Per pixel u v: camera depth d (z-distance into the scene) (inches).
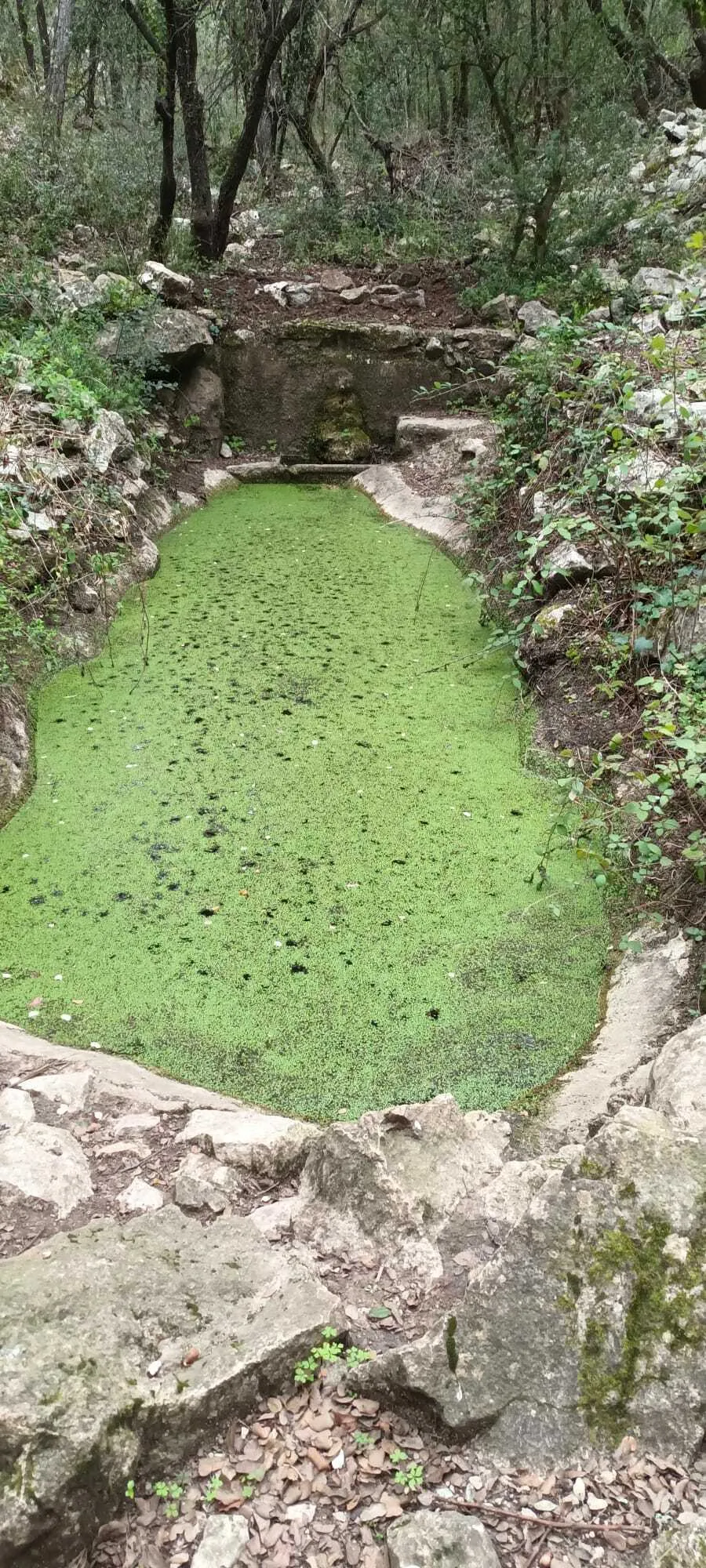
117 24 377.4
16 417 241.0
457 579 253.1
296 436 353.4
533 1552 61.5
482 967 130.1
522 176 345.1
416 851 151.5
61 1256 77.6
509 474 253.1
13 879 144.7
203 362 340.8
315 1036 119.3
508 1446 66.7
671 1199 72.3
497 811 161.3
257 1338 71.3
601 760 143.4
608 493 195.5
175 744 178.2
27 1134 94.1
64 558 219.8
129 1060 114.3
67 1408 62.2
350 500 323.0
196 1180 89.5
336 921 137.6
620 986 124.3
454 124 440.1
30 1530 58.4
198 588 246.7
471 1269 80.0
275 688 197.8
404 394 352.5
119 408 291.9
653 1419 66.5
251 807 161.0
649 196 389.7
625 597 187.9
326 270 385.1
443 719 188.1
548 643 193.2
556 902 141.4
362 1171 86.6
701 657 155.3
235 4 338.0
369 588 247.9
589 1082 107.9
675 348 178.4
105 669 205.2
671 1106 85.4
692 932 124.0
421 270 390.3
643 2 424.8
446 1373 68.3
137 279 337.7
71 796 163.5
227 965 129.8
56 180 369.4
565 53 342.6
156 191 379.9
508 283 364.8
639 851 139.5
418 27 378.6
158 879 145.1
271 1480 66.0
